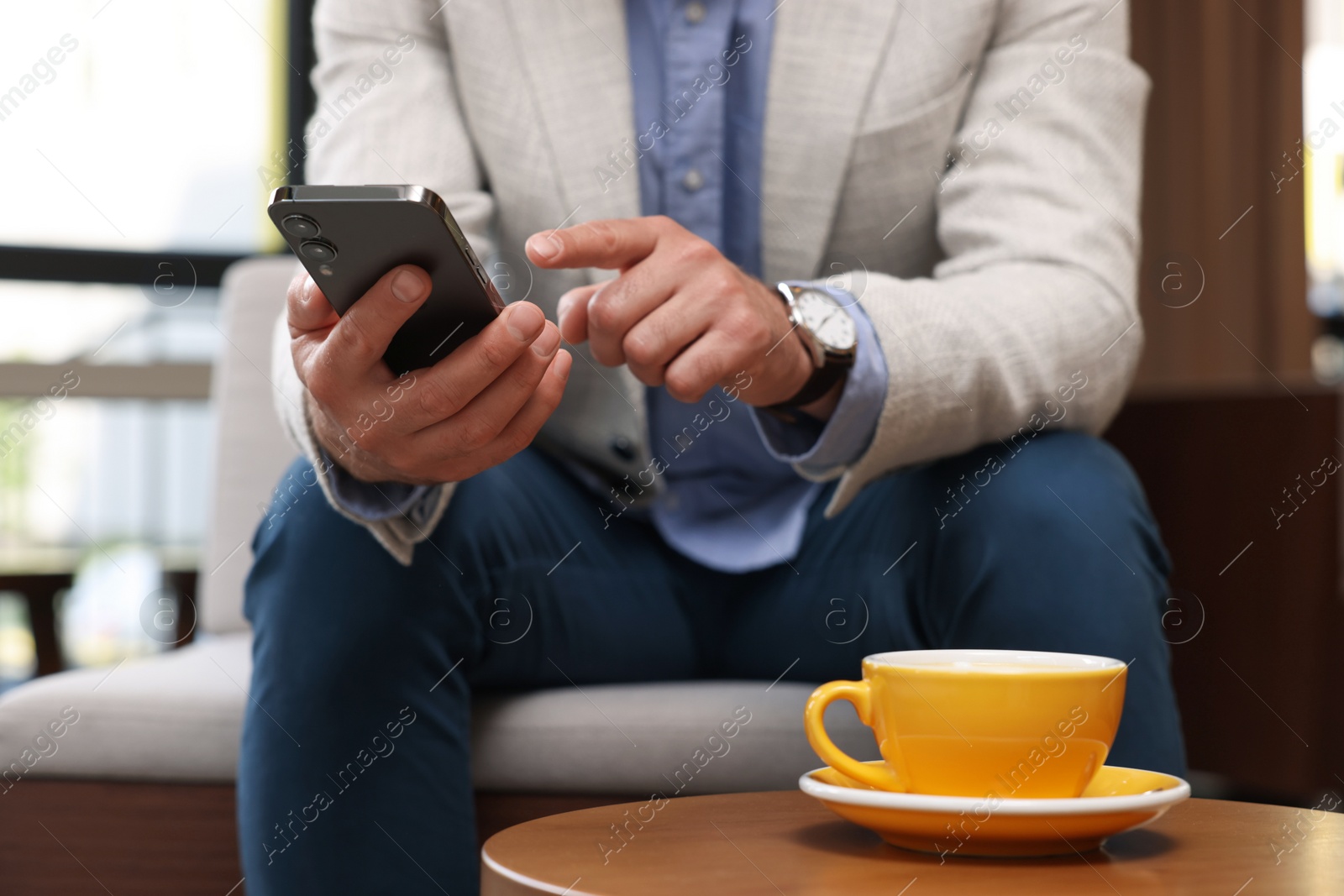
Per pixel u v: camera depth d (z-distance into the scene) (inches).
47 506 99.6
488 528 30.2
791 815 21.2
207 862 35.4
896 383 28.4
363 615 27.0
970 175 36.8
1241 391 66.6
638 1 38.5
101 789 35.5
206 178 99.9
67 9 95.3
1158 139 129.0
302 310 25.8
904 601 30.4
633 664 34.4
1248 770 64.6
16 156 95.1
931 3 37.3
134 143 98.0
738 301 27.0
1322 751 64.1
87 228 97.3
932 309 29.7
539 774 31.7
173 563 64.0
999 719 18.6
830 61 37.1
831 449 29.5
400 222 21.1
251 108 100.2
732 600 36.4
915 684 19.1
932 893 15.6
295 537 28.3
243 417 56.7
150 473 102.3
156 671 38.8
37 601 60.5
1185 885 15.9
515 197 37.7
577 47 37.7
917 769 19.3
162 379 92.4
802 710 32.1
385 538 27.3
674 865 17.1
